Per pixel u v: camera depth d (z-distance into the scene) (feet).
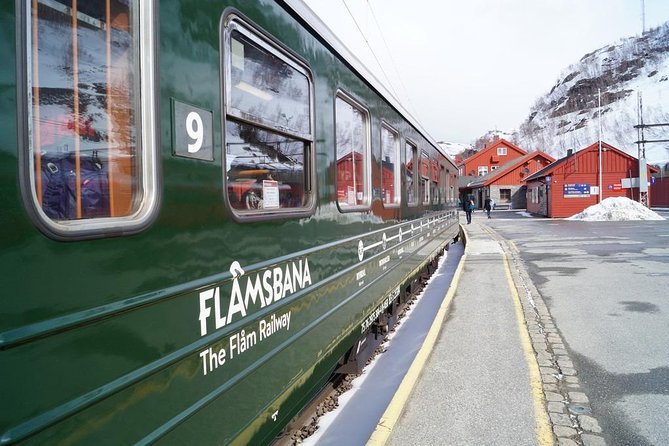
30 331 4.03
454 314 19.99
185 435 5.87
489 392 12.28
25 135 4.11
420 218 23.99
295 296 9.11
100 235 4.75
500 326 18.15
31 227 4.12
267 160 8.48
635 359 14.75
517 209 159.12
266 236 8.10
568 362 14.47
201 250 6.35
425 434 10.23
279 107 8.80
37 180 4.38
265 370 7.87
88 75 4.89
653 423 10.80
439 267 37.29
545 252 40.93
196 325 6.17
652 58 516.32
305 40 9.91
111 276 4.89
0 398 3.79
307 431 11.80
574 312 20.29
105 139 5.08
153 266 5.47
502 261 35.68
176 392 5.74
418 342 18.84
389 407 11.28
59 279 4.35
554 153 451.94
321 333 10.41
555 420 10.82
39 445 4.08
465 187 196.44
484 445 9.80
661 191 137.28
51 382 4.21
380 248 15.76
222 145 6.89
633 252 39.09
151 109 5.51
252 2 7.78
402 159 19.56
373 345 16.98
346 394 14.12
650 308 20.77
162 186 5.66
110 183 5.12
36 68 4.37
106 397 4.73
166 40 5.79
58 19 4.58
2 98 3.94
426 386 12.67
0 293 3.86
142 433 5.19
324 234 10.75
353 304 12.75
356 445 11.14
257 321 7.65
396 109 18.22
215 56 6.77
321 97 10.78
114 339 4.89
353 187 13.43
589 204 100.53
